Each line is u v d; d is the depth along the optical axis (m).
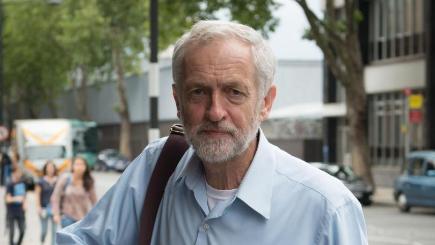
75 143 49.91
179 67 2.53
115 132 78.06
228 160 2.54
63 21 60.00
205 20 2.54
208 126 2.48
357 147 29.62
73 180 11.45
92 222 2.89
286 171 2.59
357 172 29.72
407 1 35.91
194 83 2.48
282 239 2.53
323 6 38.75
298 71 60.28
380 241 18.14
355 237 2.55
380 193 32.25
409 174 25.05
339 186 2.58
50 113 93.88
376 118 38.25
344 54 29.25
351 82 29.30
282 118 49.78
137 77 70.88
